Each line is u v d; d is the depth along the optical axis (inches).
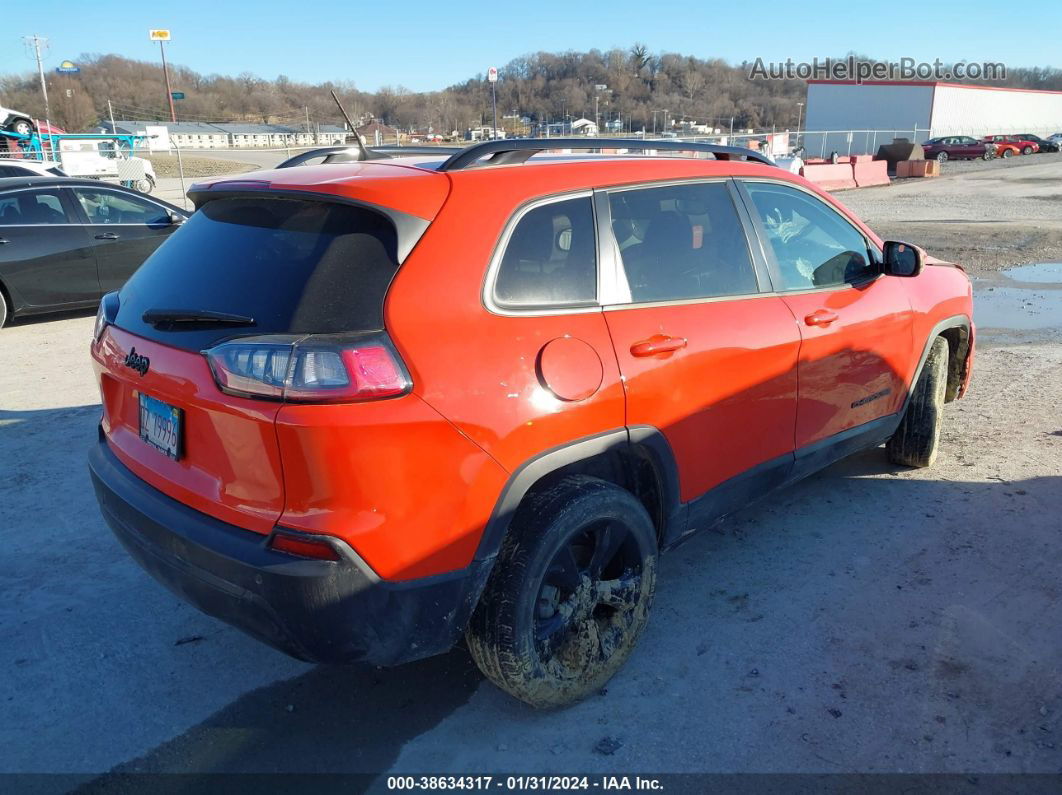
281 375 86.8
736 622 133.5
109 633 133.3
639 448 115.6
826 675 120.1
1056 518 165.9
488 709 114.7
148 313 102.6
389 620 92.1
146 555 103.0
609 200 115.9
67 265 355.3
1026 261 499.8
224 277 100.7
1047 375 262.5
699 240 128.1
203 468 97.8
